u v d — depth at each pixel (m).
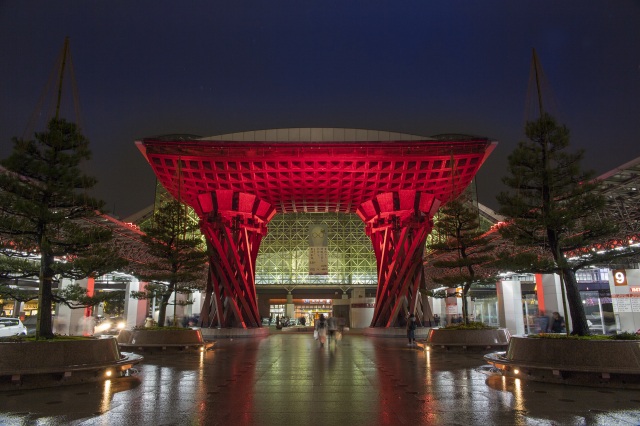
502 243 36.62
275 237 83.56
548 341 13.41
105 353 14.14
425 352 23.42
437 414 9.23
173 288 26.98
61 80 15.80
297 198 43.56
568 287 15.02
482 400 10.60
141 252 47.25
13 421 8.68
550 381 12.99
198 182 38.50
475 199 59.88
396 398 10.88
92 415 9.16
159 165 37.16
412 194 39.38
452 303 51.97
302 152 36.62
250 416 9.07
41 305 14.48
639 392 11.48
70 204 15.16
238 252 40.19
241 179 38.53
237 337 37.88
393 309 40.19
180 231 26.94
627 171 25.70
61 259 22.84
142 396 11.15
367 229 44.09
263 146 36.59
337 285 81.88
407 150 36.81
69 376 12.91
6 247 15.46
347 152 36.69
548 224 15.09
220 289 40.09
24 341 13.30
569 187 15.87
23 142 14.49
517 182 16.20
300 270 82.69
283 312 86.19
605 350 12.40
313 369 16.41
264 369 16.44
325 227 46.19
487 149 37.22
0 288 14.75
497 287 43.62
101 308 63.88
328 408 9.80
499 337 24.14
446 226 27.19
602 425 8.34
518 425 8.38
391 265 40.19
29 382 12.24
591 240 15.38
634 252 14.66
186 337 24.38
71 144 15.14
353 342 31.84
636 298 28.73
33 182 15.02
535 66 16.83
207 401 10.53
